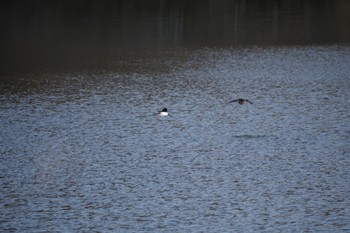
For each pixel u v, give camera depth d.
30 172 66.69
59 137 77.00
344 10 174.88
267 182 64.19
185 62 117.38
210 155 71.38
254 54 123.94
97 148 73.44
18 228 55.03
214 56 122.25
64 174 66.19
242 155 71.38
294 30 148.12
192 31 147.38
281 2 188.38
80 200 60.38
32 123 82.12
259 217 57.09
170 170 67.25
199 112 86.81
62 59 119.56
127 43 133.75
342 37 139.88
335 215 57.38
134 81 103.38
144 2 185.62
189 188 62.88
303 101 91.81
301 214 57.59
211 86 100.25
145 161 69.75
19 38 138.12
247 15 168.00
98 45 131.62
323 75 107.00
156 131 79.25
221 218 56.97
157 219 56.75
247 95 95.00
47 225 55.62
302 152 72.12
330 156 70.81
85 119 83.75
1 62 117.25
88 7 177.62
